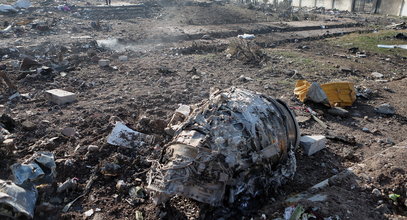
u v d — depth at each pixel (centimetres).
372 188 557
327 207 493
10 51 1444
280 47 1869
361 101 1007
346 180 579
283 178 541
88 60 1359
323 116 881
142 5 3148
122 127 691
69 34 1923
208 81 1137
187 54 1611
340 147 717
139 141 672
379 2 3691
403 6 3438
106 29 2111
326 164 643
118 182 555
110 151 645
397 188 556
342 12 3822
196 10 3180
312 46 1906
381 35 2262
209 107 511
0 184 477
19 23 2097
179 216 484
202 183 441
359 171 605
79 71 1210
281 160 529
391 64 1520
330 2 4228
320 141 686
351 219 474
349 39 2139
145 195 534
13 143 627
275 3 4122
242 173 463
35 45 1566
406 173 593
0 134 666
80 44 1623
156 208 504
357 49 1798
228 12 3170
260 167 481
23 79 1079
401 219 480
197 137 466
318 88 920
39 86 1033
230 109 495
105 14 2758
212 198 438
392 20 3120
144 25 2347
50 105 888
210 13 3050
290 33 2308
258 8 3578
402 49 1833
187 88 1049
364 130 802
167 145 490
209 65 1376
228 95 531
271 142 494
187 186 442
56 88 1024
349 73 1330
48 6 2902
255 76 1234
